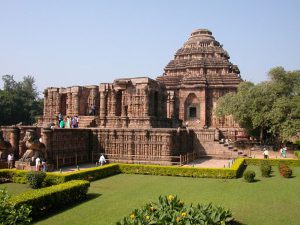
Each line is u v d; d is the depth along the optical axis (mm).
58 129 32719
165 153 35562
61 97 50875
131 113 43562
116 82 44125
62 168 32406
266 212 17594
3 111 89312
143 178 29000
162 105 49281
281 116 45438
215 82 63594
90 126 42812
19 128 33625
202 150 45219
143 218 12570
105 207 18688
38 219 16562
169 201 14375
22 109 95312
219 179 28547
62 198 18797
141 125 41781
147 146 36344
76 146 35969
